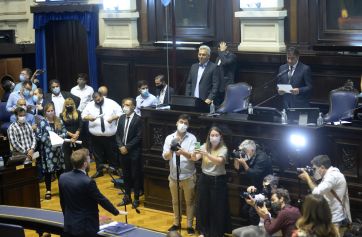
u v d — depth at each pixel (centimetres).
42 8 1294
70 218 620
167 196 899
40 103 1101
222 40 1091
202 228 788
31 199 891
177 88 1118
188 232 817
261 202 627
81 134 1045
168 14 1155
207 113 842
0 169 855
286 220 575
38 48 1330
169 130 882
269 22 1012
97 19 1256
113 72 1239
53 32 1343
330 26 974
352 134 719
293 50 848
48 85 1362
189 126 855
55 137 974
